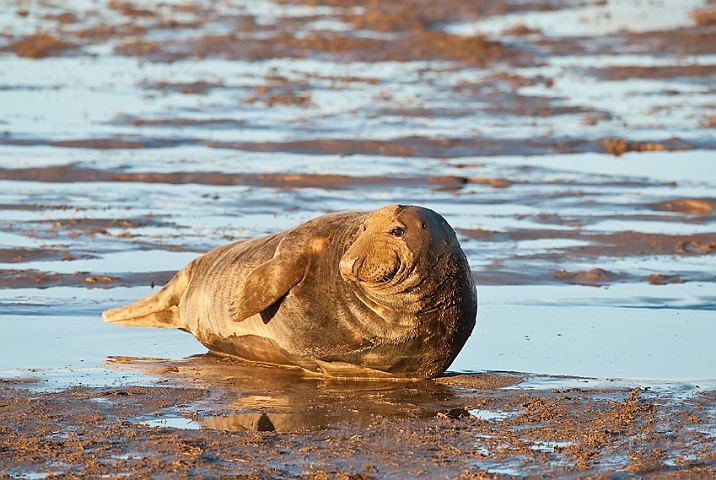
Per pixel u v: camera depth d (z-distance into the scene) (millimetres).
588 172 68125
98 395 28141
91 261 44875
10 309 37781
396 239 28312
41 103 89625
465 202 58781
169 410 27047
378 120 84688
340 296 29938
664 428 25531
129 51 121000
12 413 26328
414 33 131375
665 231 52312
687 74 110438
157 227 51500
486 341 34656
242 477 22203
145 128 80125
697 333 35625
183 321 34750
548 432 25234
